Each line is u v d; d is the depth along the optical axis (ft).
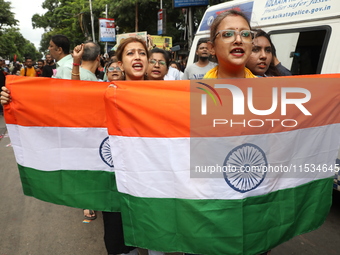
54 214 12.34
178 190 5.82
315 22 11.14
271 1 12.98
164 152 5.81
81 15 94.63
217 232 5.74
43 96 7.23
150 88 5.81
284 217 6.02
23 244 10.10
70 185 7.40
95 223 11.54
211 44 6.19
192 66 15.07
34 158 7.42
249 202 5.81
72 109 7.23
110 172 7.29
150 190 5.89
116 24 75.87
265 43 7.77
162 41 56.08
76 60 8.82
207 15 16.85
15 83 7.25
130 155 5.93
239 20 5.55
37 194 7.57
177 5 41.34
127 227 6.16
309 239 10.00
